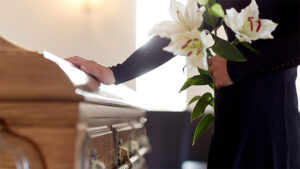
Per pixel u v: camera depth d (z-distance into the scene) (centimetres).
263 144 134
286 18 131
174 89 561
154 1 549
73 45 540
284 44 125
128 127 230
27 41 536
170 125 430
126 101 210
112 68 177
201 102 147
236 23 109
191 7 114
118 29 540
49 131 99
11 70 100
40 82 100
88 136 113
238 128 134
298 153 144
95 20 542
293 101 144
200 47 105
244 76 130
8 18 536
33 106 100
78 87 107
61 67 108
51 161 99
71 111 99
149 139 427
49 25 538
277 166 136
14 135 99
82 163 109
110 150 171
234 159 134
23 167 98
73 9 539
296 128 143
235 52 114
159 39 172
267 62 125
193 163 466
